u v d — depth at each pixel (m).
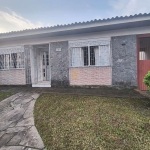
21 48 8.74
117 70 7.06
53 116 4.07
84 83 7.60
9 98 6.12
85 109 4.32
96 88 7.37
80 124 3.42
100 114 3.90
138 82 6.83
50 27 6.89
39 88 8.02
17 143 2.99
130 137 2.81
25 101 5.65
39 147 2.79
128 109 4.21
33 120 4.04
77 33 7.46
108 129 3.13
